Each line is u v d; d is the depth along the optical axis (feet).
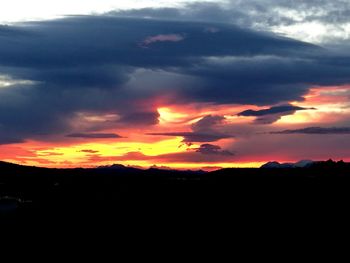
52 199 263.29
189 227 211.82
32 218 229.66
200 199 248.73
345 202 232.73
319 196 242.78
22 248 189.67
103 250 188.03
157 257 180.86
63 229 213.05
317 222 209.97
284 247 186.70
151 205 243.40
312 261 173.37
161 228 211.82
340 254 178.91
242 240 195.42
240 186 265.75
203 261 176.35
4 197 279.28
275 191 253.03
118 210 237.25
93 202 251.60
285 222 211.61
